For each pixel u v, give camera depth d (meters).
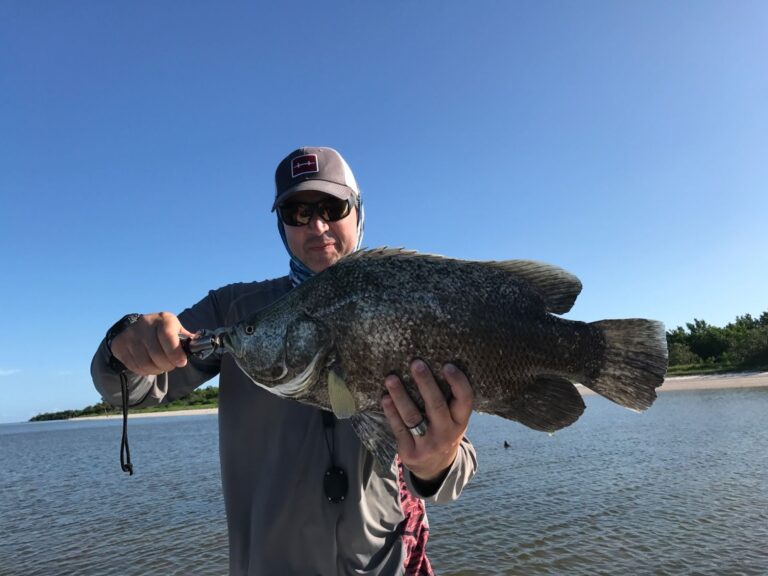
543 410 0.85
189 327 0.97
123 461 0.79
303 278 1.02
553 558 3.13
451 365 0.78
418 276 0.82
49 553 3.92
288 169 1.02
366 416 0.82
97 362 0.82
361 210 1.15
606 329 0.90
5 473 8.51
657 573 2.84
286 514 0.86
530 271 0.89
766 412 8.70
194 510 4.92
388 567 0.86
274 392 0.84
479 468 5.82
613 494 4.38
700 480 4.61
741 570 2.81
